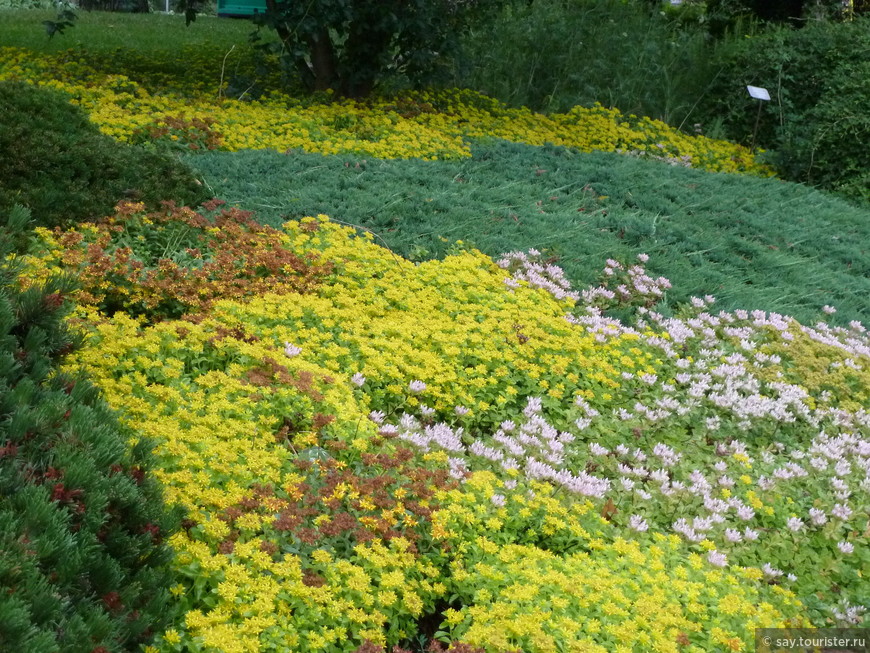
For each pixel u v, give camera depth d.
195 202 7.47
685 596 3.87
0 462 2.72
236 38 19.09
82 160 6.79
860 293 8.81
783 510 4.91
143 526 3.04
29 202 6.26
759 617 3.77
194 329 5.17
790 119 13.98
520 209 8.85
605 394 5.77
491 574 3.77
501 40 15.11
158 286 5.73
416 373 5.37
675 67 15.44
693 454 5.45
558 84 14.64
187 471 3.81
